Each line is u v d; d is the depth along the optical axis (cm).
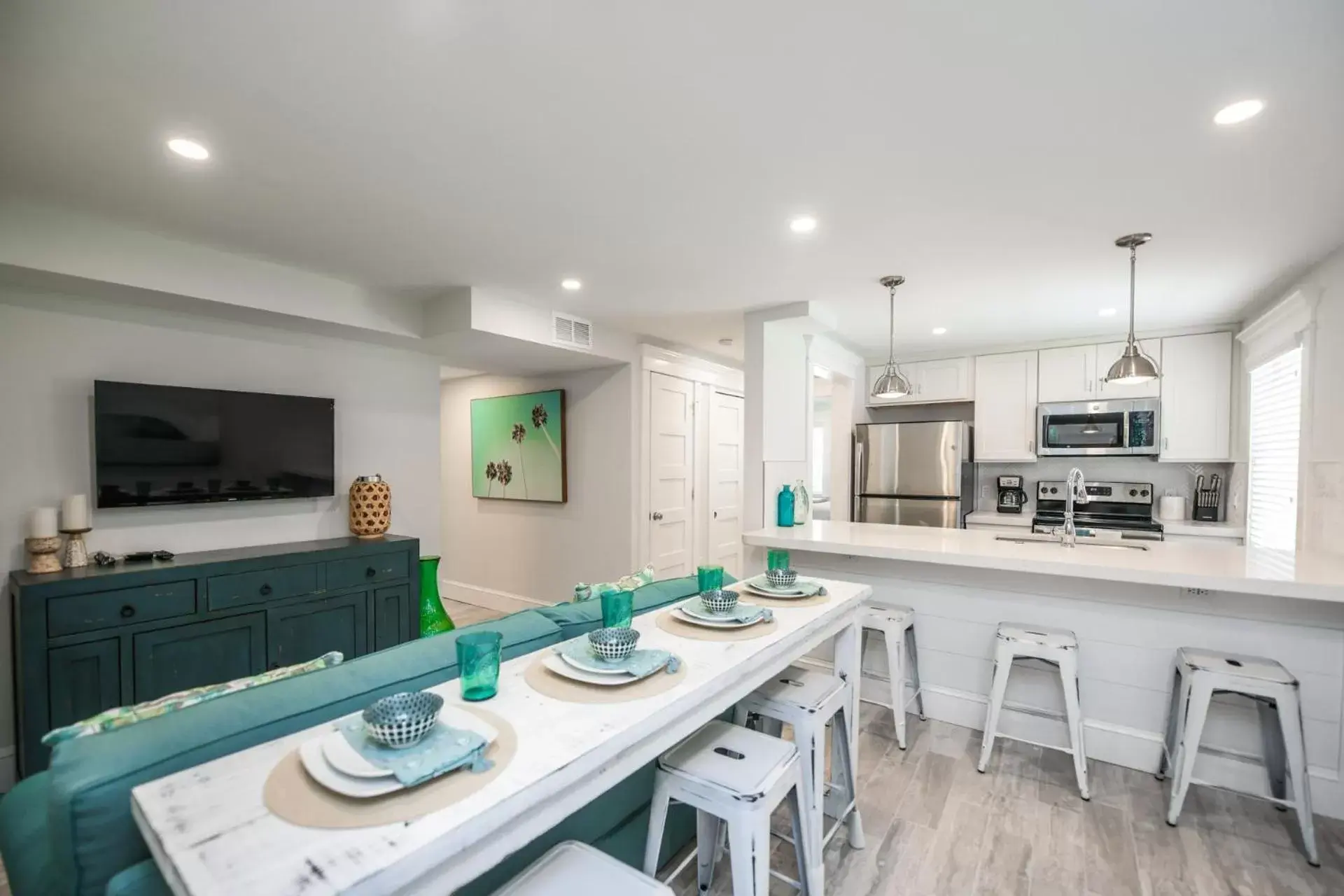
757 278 315
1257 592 213
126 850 90
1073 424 460
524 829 90
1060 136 175
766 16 127
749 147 183
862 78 149
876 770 250
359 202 222
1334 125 166
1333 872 189
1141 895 178
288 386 343
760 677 151
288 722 109
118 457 273
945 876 186
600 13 126
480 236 256
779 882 183
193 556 288
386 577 335
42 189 210
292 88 153
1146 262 284
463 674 116
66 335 267
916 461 488
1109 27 129
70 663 234
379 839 75
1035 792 234
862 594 207
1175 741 234
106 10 123
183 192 214
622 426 470
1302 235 249
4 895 176
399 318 351
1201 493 435
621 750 103
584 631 170
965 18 127
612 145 182
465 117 167
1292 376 326
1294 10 123
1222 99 155
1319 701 223
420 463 410
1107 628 260
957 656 295
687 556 530
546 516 518
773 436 391
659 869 180
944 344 487
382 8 124
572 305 373
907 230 248
